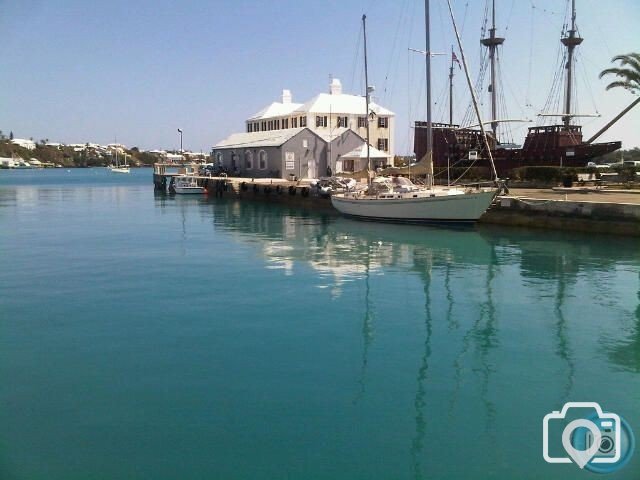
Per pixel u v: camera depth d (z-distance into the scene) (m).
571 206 28.50
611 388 10.20
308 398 9.75
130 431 8.66
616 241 26.12
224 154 73.06
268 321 14.41
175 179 69.25
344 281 19.05
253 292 17.53
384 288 17.98
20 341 12.91
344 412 9.23
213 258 23.75
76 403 9.63
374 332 13.48
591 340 12.87
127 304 16.17
